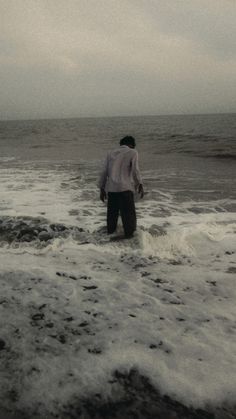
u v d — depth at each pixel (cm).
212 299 311
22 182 1029
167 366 213
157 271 379
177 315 281
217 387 195
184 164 1521
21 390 190
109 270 381
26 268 377
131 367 211
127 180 489
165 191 898
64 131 5628
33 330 253
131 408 181
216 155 1867
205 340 243
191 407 183
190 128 5088
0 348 230
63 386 194
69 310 285
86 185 975
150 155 1967
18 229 537
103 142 3128
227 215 642
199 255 436
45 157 1834
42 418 172
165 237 492
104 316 277
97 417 175
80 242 483
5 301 298
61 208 700
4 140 3741
